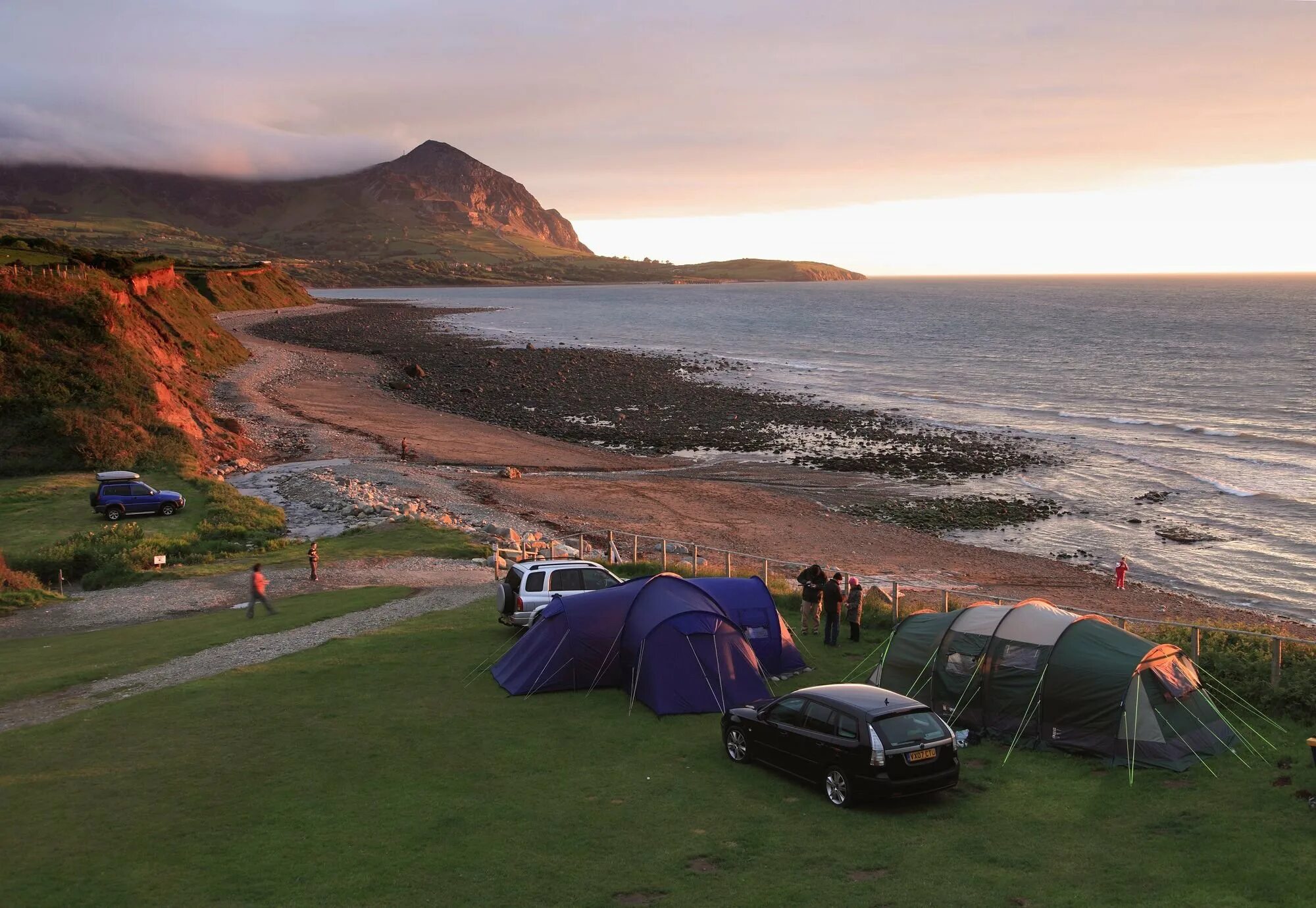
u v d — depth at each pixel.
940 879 10.46
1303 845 10.74
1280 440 65.31
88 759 14.73
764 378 105.25
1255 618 31.94
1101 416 77.00
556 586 22.33
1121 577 36.44
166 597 29.61
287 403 80.00
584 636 18.16
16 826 12.30
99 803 12.99
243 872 10.84
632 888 10.39
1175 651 14.80
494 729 15.97
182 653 21.66
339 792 13.29
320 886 10.50
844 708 12.83
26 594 29.58
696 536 42.38
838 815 12.41
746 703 16.75
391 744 15.25
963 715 15.89
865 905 9.88
